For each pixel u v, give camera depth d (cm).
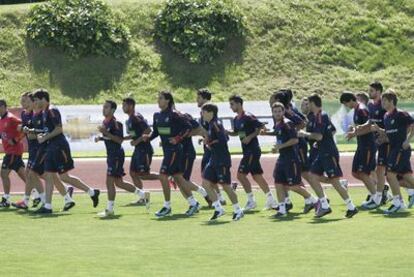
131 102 5519
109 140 5088
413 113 10069
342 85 11638
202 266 3400
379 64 12088
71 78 11519
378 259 3434
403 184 5034
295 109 5400
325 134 4697
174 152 4978
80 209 5450
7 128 5569
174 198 6044
